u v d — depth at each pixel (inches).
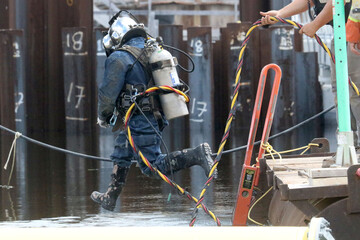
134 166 1446.9
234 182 1205.7
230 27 2299.5
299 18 2461.9
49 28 2458.2
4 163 1541.6
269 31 2297.0
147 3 3299.7
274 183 649.6
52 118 2475.4
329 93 2501.2
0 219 922.7
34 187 1201.4
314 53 2434.8
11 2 2427.4
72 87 2357.3
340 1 632.4
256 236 374.9
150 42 818.8
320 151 815.1
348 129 627.8
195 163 809.5
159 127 834.2
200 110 2305.6
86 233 382.0
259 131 2288.4
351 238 565.0
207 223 870.4
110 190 866.8
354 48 745.0
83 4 2492.6
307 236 370.0
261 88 729.0
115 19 867.4
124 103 810.2
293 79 2299.5
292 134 2162.9
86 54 2345.0
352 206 558.6
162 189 1149.1
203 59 2282.2
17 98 2333.9
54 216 938.1
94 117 2381.9
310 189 562.3
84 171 1397.6
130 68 805.9
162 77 815.1
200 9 3408.0
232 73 2301.9
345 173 576.4
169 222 879.7
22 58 2325.3
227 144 1898.4
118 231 383.2
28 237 380.5
